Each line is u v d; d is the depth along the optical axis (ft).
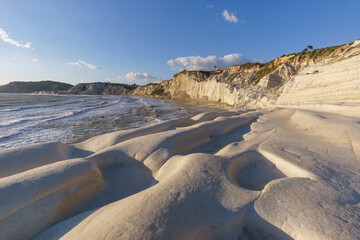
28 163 12.54
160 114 84.99
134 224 6.04
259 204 7.72
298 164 11.76
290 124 27.96
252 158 14.25
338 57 67.26
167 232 5.86
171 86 296.10
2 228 7.23
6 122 52.49
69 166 10.30
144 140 16.44
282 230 6.72
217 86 193.77
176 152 15.75
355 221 6.61
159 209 6.70
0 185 8.24
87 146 17.94
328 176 10.10
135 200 7.55
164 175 11.28
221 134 23.18
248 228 7.15
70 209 9.19
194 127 21.49
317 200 7.82
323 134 19.29
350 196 8.20
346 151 14.16
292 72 116.57
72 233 6.72
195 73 255.50
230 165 11.87
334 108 37.19
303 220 6.78
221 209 7.34
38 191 8.45
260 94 109.50
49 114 71.87
